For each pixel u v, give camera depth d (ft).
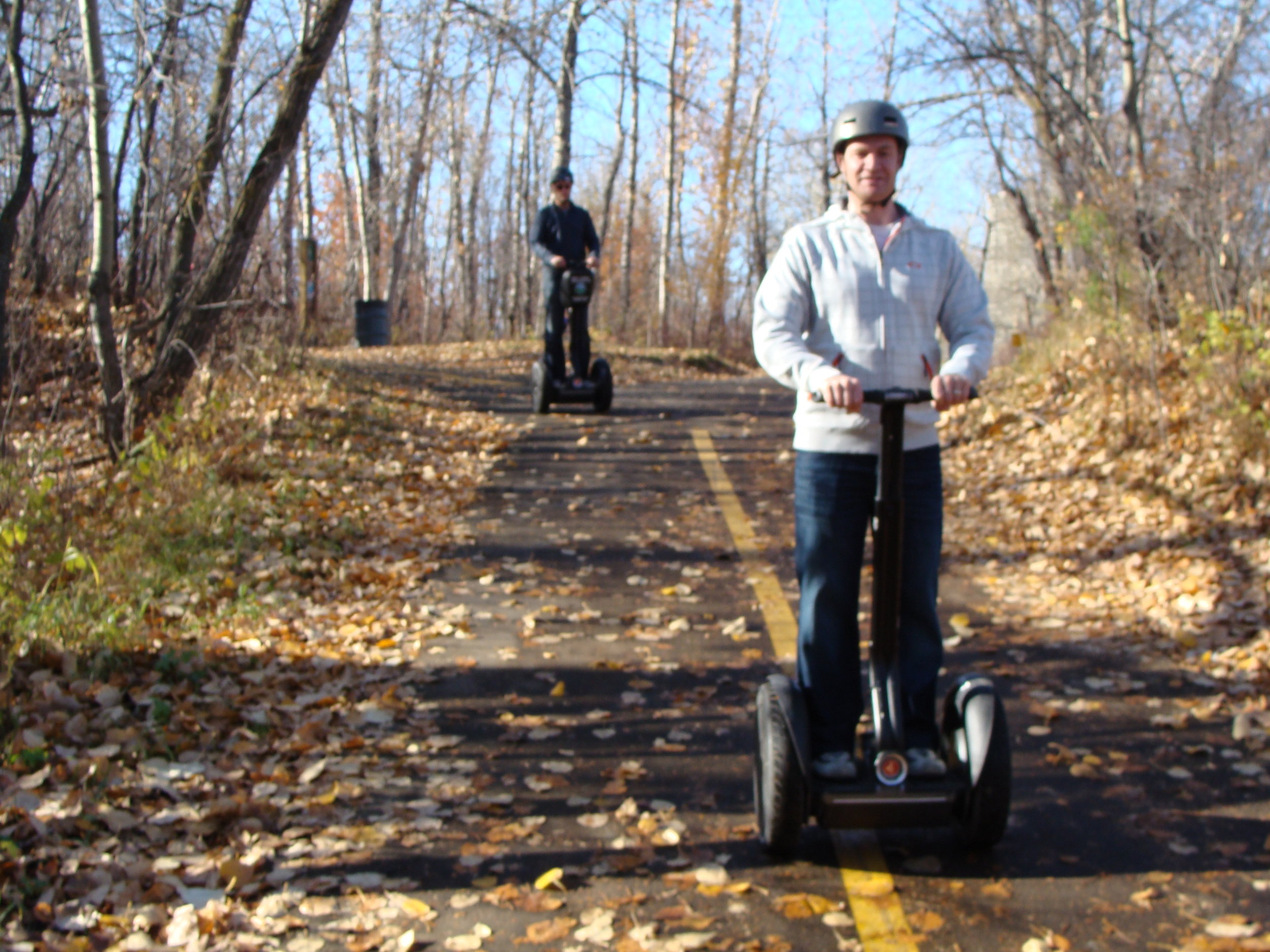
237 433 27.48
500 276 169.27
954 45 44.45
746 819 12.09
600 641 17.81
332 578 20.68
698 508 26.02
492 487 28.09
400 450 31.32
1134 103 38.96
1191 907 10.21
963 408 33.76
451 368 53.57
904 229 10.82
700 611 19.24
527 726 14.64
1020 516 24.63
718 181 118.32
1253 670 15.84
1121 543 21.88
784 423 36.60
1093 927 9.90
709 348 121.39
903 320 10.69
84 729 13.64
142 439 26.27
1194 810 12.14
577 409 39.24
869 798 10.35
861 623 18.48
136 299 32.71
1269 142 30.89
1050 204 42.80
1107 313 33.94
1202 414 26.21
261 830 11.82
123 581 18.49
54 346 27.43
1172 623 17.89
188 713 14.44
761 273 136.36
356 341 74.28
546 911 10.34
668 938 9.83
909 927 9.93
